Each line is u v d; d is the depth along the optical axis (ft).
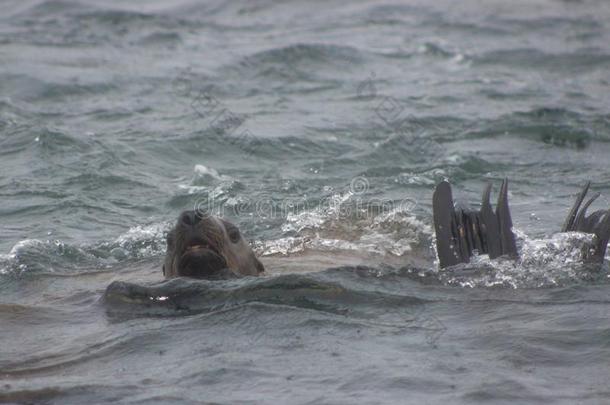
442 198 109.19
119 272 114.01
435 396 71.36
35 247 121.08
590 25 277.23
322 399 71.15
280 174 156.25
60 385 76.23
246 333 85.40
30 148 165.07
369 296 94.58
